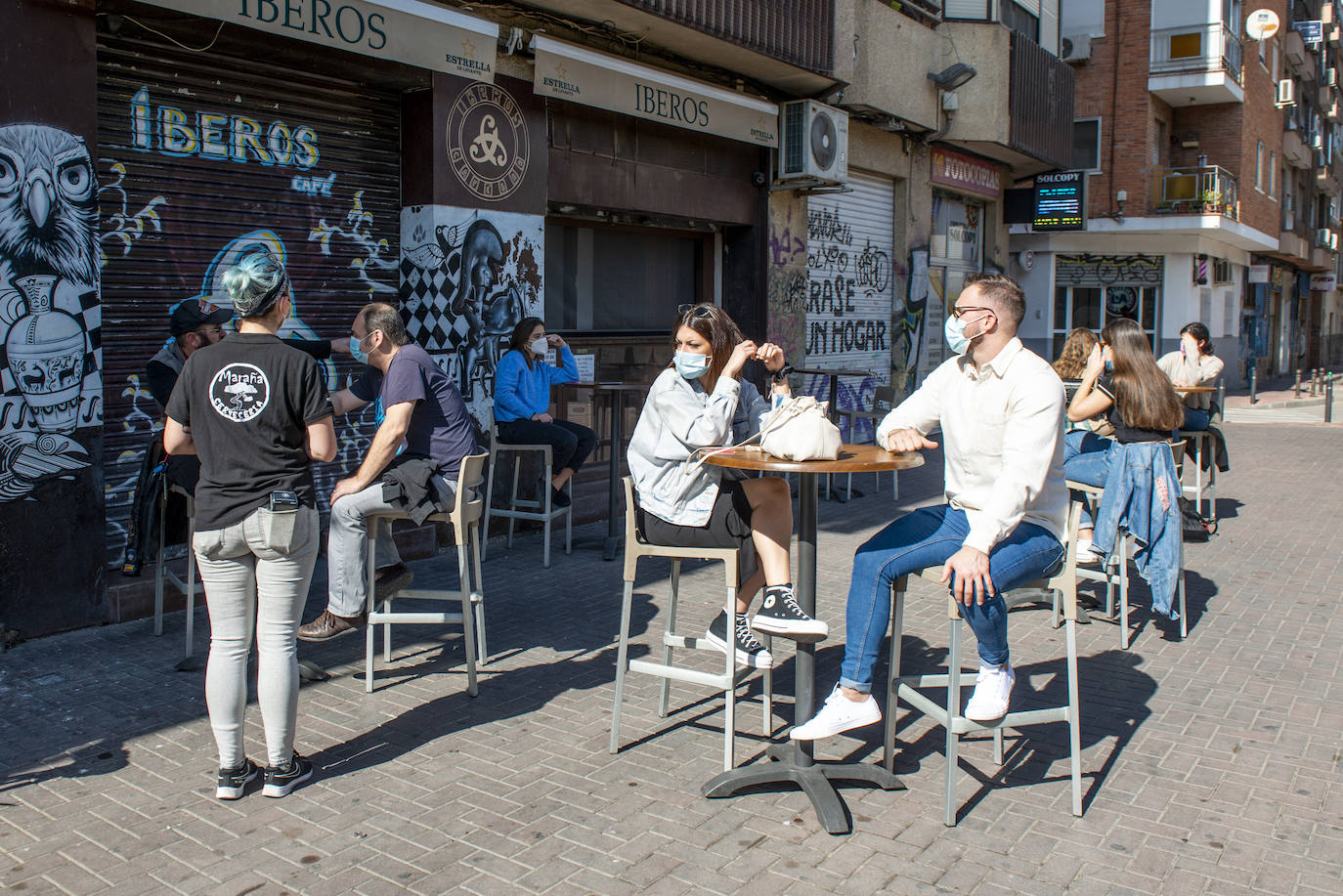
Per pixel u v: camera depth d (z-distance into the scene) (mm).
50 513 5133
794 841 3318
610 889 3006
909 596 6543
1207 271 23938
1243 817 3541
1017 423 3404
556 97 7891
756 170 10742
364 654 5164
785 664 5133
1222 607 6324
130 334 5727
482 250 7566
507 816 3461
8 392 4918
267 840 3270
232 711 3512
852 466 3338
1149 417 5543
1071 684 3539
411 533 7078
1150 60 21984
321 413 3498
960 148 14375
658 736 4180
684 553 3795
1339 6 40094
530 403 7258
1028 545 3498
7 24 4805
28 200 4930
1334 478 11820
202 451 3453
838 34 10477
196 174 6012
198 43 5926
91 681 4645
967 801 3645
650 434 3861
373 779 3734
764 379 10789
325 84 6707
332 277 6891
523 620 5766
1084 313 24125
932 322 14789
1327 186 38844
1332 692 4816
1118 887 3070
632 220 9469
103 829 3332
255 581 3576
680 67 9500
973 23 13320
